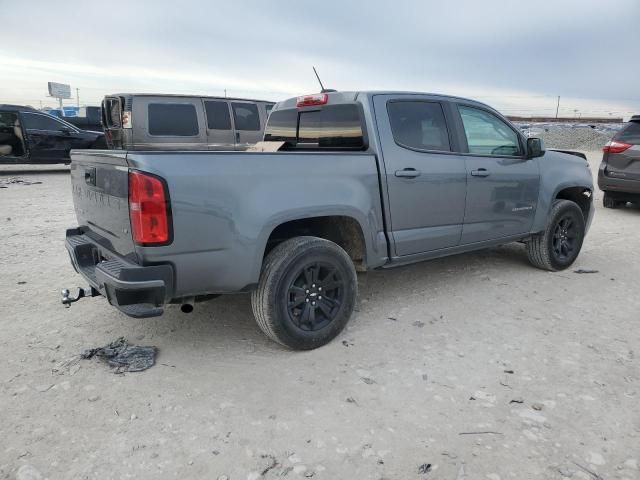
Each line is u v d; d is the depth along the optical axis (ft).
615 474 8.32
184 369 11.43
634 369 11.69
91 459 8.53
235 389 10.65
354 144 14.10
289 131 16.65
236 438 9.12
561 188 18.63
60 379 10.87
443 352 12.42
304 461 8.57
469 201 15.74
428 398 10.43
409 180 14.10
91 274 11.87
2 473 8.16
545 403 10.27
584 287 17.43
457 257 21.03
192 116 36.76
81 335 13.02
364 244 13.43
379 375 11.30
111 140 37.76
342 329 12.93
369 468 8.43
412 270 19.06
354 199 12.86
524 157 17.42
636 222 29.76
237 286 11.30
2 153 44.04
